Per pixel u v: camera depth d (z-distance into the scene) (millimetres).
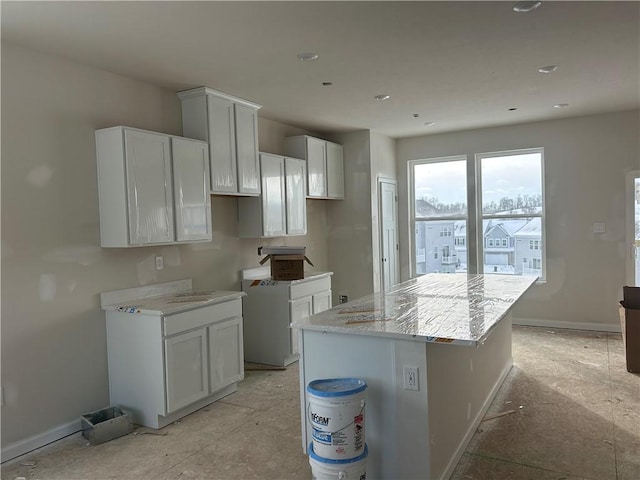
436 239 6598
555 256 5797
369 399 2414
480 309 2818
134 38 2920
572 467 2596
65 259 3211
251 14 2643
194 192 3840
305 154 5430
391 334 2275
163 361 3217
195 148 3863
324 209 6270
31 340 3016
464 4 2623
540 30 3006
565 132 5664
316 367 2580
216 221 4562
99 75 3469
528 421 3182
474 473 2566
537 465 2631
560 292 5789
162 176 3557
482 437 2979
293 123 5543
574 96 4625
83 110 3346
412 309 2857
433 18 2787
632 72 3885
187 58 3299
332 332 2453
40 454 2936
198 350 3500
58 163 3178
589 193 5582
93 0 2408
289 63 3471
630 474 2506
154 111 3891
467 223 6316
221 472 2660
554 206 5773
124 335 3385
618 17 2838
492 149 6082
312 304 4898
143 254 3770
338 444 2209
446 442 2523
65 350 3205
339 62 3488
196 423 3322
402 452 2330
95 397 3389
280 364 4609
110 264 3504
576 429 3039
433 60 3504
